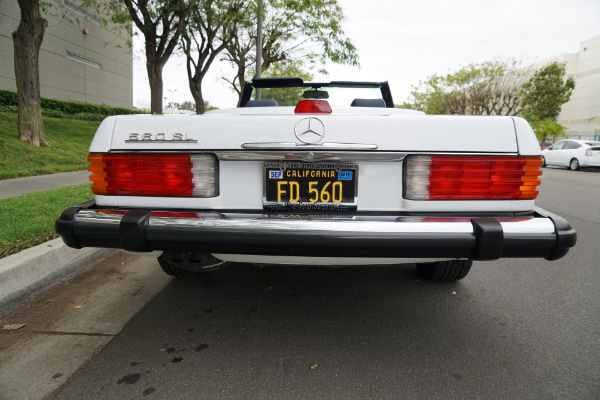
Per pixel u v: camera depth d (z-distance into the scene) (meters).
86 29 22.62
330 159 1.84
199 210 1.91
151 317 2.48
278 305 2.67
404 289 2.96
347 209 1.89
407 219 1.73
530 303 2.74
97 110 20.91
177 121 1.90
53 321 2.43
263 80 3.62
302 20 17.31
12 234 3.36
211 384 1.81
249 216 1.79
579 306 2.70
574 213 6.32
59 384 1.81
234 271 3.31
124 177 1.92
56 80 20.70
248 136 1.84
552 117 34.38
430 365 1.98
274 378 1.86
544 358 2.05
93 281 3.08
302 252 1.71
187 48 15.69
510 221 1.75
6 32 17.25
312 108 1.96
